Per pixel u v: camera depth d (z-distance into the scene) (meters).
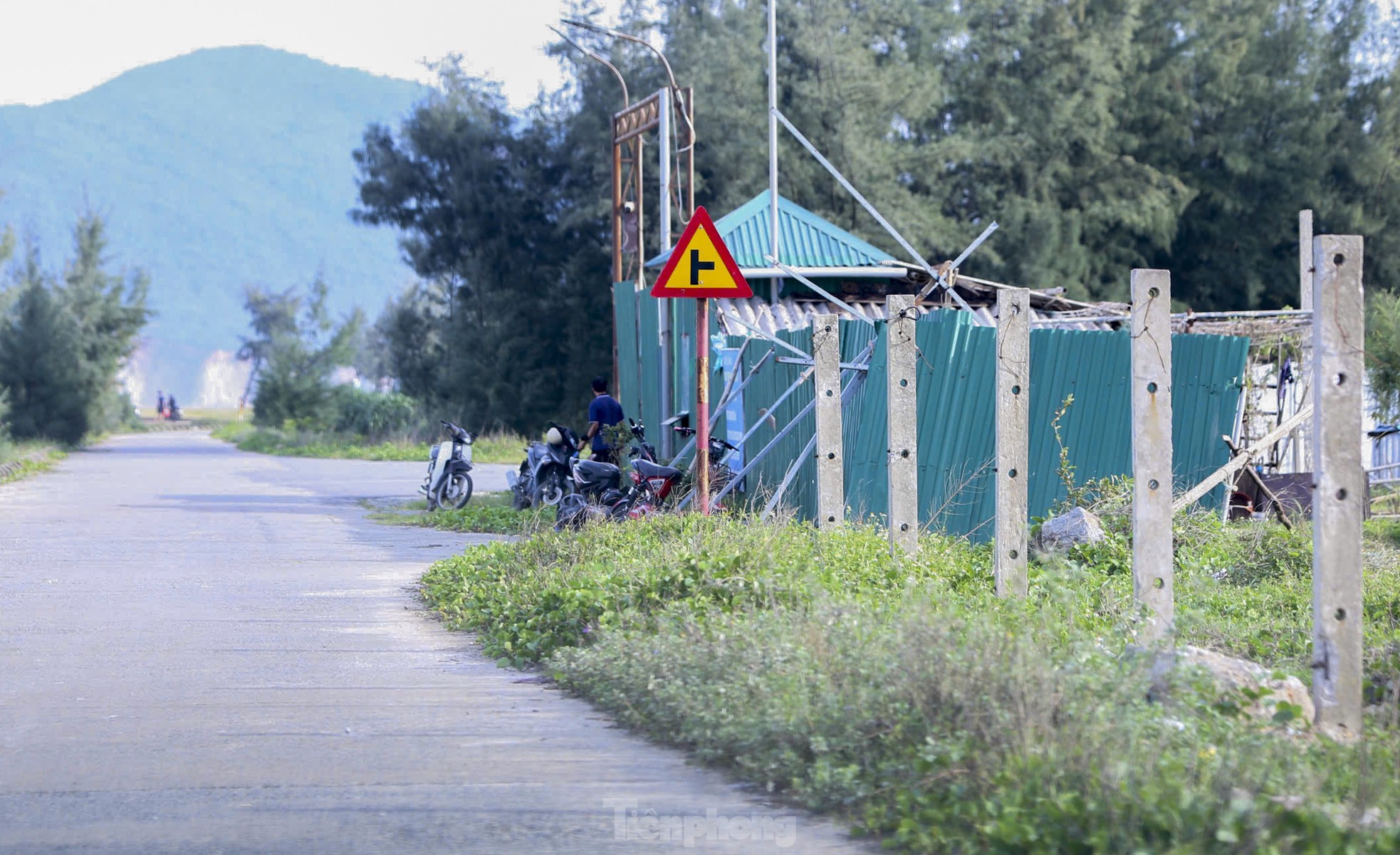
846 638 25.89
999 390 34.91
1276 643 32.34
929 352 52.19
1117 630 28.92
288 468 134.12
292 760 23.50
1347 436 23.58
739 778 22.45
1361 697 24.62
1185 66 183.88
